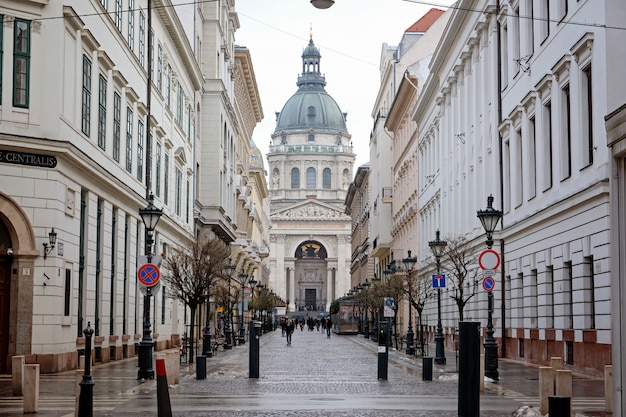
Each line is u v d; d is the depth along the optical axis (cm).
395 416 1759
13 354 2816
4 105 2814
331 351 5572
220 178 7006
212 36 6975
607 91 2697
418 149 7181
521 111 3722
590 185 2795
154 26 4700
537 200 3503
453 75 5359
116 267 3822
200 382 2742
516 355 3844
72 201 3086
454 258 4241
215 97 6938
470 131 4931
